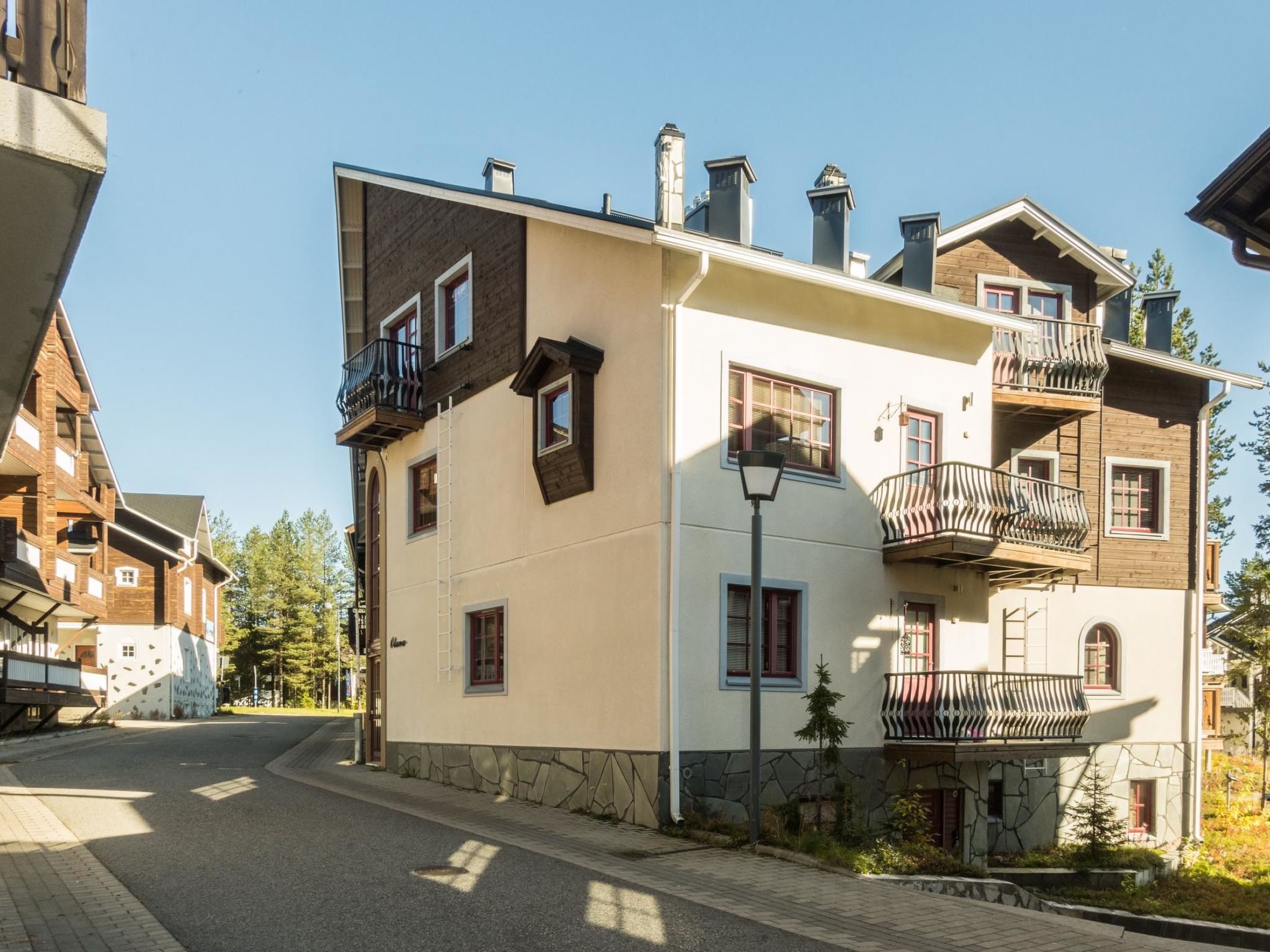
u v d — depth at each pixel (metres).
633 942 6.89
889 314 15.00
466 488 16.64
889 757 14.27
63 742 26.02
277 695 75.88
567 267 14.52
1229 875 17.00
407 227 19.39
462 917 7.36
